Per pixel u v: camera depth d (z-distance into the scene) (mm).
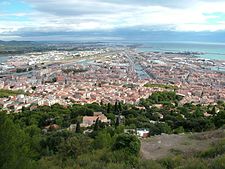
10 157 17984
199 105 123062
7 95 157875
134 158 26469
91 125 83062
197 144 32719
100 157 28266
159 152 30578
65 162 28781
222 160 21641
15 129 20422
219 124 64188
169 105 119812
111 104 120500
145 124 77938
